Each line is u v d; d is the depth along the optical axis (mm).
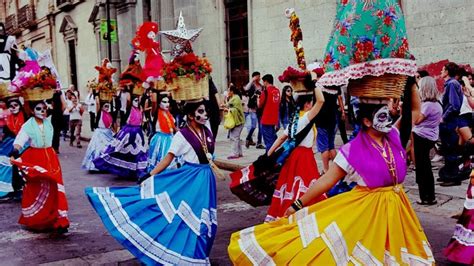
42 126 6984
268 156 5934
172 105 9344
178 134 5230
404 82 3738
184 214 5043
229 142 15539
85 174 12016
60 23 32656
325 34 15047
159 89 9289
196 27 20109
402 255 3648
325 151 7922
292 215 3832
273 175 6016
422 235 3771
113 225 4930
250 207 8211
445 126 8516
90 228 7328
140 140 11172
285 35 16531
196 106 5172
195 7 20016
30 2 36844
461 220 5188
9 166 9367
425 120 7426
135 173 11242
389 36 3652
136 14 24016
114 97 12203
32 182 7125
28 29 38281
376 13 3645
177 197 5090
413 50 12609
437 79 12047
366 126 3709
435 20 12078
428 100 7410
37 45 37250
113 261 5848
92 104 16453
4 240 6832
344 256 3574
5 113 9352
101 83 12141
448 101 8430
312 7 15398
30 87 6871
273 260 3699
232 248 3852
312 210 3777
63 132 20203
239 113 12258
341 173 3740
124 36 24734
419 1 12383
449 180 8664
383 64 3611
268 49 17328
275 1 16828
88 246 6469
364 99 3709
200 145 5211
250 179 5988
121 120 11375
